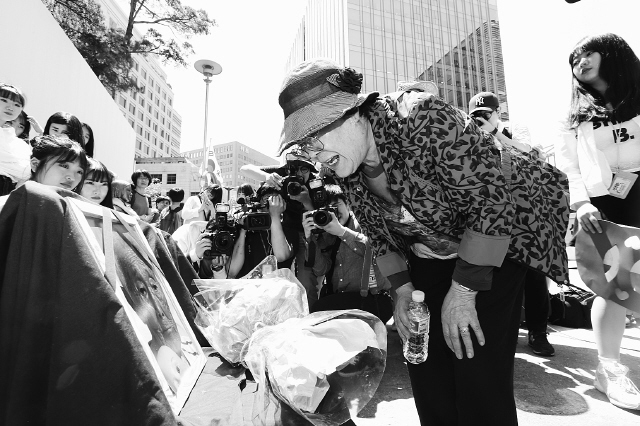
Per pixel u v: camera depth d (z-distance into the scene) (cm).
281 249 271
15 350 66
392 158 104
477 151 97
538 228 107
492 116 258
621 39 190
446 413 116
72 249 69
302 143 102
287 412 82
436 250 124
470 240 99
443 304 108
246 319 119
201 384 100
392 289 135
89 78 796
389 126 102
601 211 197
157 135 7169
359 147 105
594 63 193
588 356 263
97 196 179
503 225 97
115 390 64
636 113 188
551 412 180
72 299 66
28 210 70
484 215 97
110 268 80
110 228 90
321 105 98
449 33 4553
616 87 190
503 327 106
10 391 63
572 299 349
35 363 65
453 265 123
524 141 262
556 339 308
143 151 6594
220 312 125
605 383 195
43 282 68
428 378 118
